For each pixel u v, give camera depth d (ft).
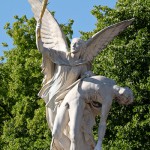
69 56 54.19
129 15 88.07
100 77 53.11
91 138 52.54
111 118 83.71
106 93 52.49
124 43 87.25
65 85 53.67
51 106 54.08
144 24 88.22
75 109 52.11
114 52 84.43
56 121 52.49
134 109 82.64
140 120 82.48
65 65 53.93
